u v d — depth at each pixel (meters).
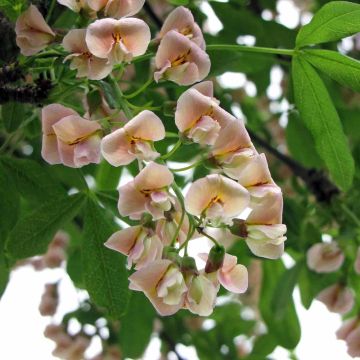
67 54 0.23
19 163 0.27
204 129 0.19
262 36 0.36
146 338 0.37
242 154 0.20
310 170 0.38
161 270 0.19
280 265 0.41
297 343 0.41
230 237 0.23
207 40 0.36
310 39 0.25
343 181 0.27
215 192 0.19
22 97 0.24
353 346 0.35
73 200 0.27
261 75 0.43
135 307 0.36
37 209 0.26
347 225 0.36
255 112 0.47
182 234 0.20
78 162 0.21
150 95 0.31
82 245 0.26
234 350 0.48
